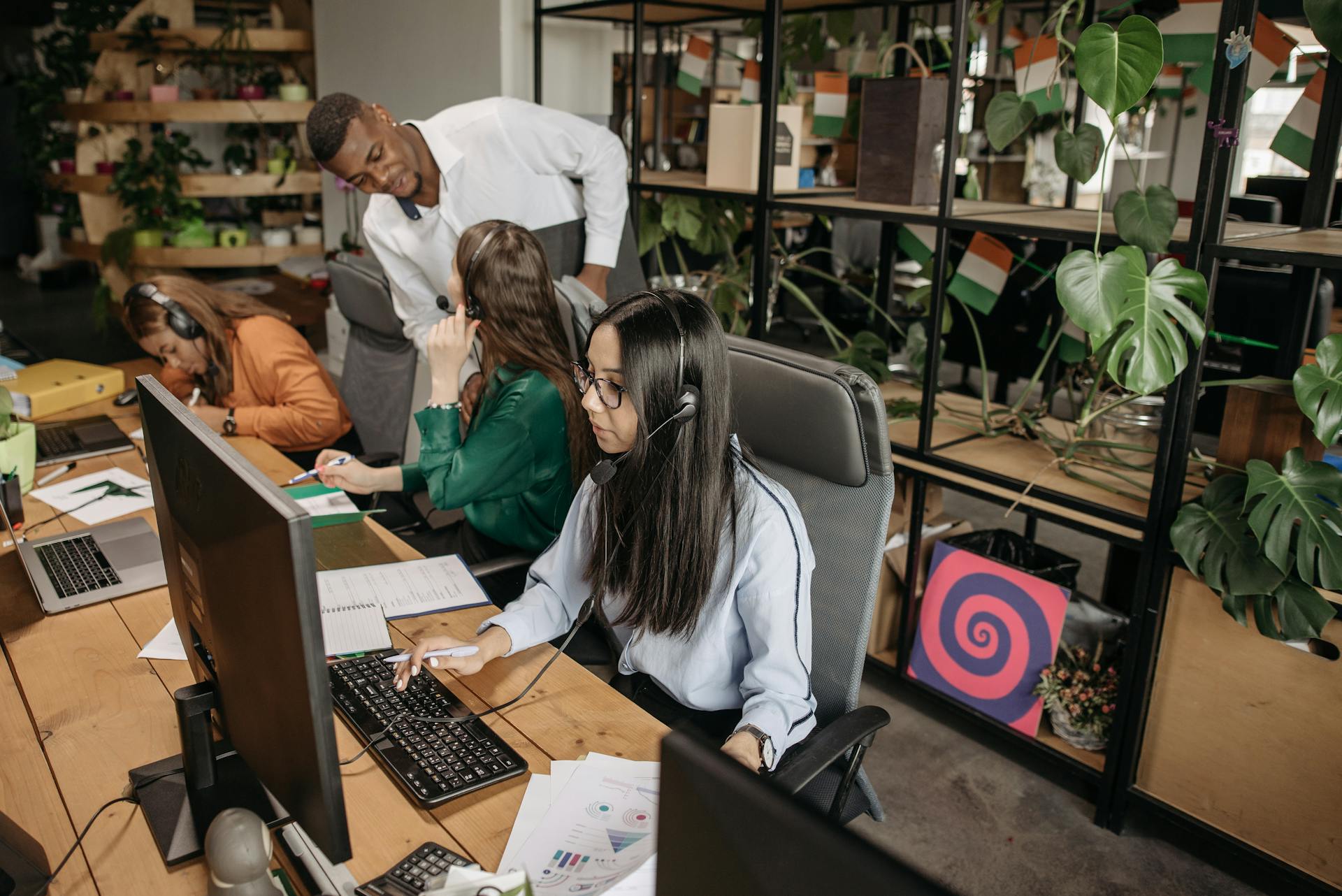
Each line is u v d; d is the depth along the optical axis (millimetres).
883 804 2213
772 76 2473
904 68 2992
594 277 2775
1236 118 1678
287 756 925
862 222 5660
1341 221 2186
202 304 2562
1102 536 2018
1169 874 2016
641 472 1372
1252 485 1714
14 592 1680
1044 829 2143
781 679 1364
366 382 2842
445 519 3080
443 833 1104
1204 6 2012
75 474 2207
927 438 2320
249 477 862
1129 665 2021
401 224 2719
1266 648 1842
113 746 1268
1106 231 1920
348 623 1549
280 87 5020
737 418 1598
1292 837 1862
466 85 3475
